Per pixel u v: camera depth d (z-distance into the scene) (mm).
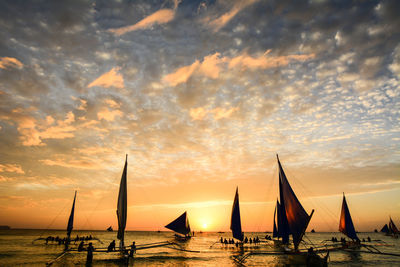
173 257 38812
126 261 33031
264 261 35250
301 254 28766
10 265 29594
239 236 47719
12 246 54438
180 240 82000
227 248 55719
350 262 34188
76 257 36719
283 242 39156
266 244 64062
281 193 40281
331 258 37875
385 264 32406
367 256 40188
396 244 63125
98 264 31047
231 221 49688
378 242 67750
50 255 38906
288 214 34531
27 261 32594
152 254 42344
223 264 32562
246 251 48156
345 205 53875
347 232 52344
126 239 99250
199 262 34281
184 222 83250
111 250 33719
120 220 37250
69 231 61281
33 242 67312
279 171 38688
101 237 114625
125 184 39312
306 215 30688
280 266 30859
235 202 49562
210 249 53312
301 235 31422
